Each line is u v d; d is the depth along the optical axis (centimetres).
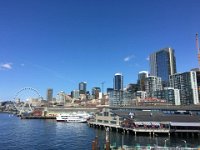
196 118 15712
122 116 17462
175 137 14188
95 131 18450
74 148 11769
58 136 15912
